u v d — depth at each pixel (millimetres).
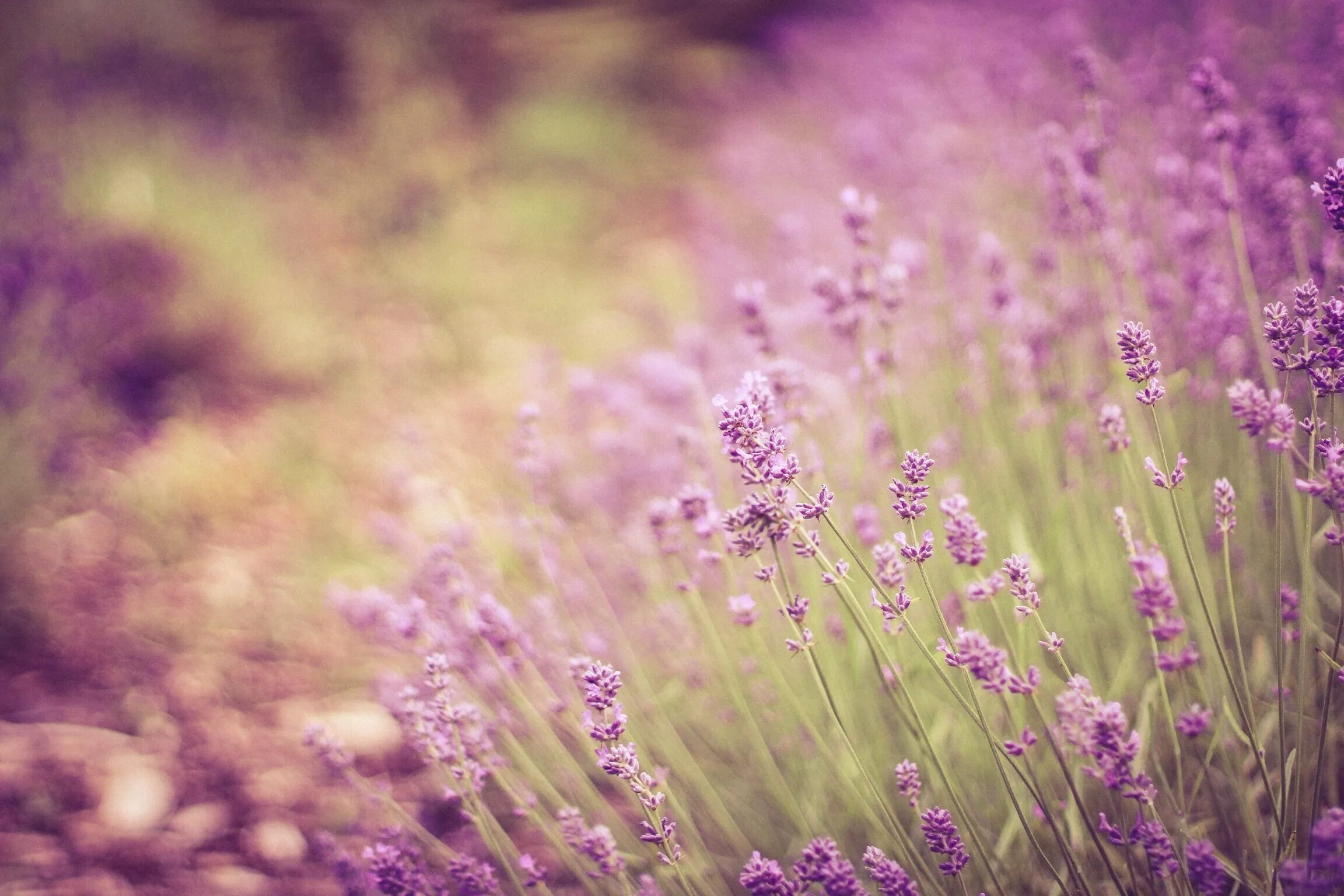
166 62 6961
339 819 2449
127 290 4574
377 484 3992
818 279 2092
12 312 3547
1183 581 1683
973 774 1835
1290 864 1072
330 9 7988
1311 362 1229
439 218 6422
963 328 2582
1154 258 2607
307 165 6586
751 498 1331
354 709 2844
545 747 2119
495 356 5113
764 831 2035
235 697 2898
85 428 3963
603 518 2900
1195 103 2059
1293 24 3309
